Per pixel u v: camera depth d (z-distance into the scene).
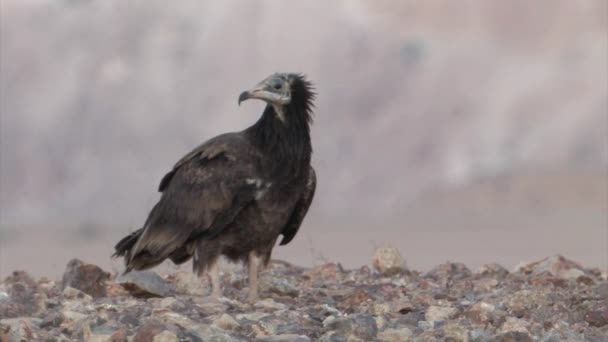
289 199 13.42
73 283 13.30
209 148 13.34
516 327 10.84
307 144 13.49
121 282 13.31
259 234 13.38
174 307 11.84
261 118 13.41
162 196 13.82
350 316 10.76
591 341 10.59
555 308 12.02
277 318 11.30
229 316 10.80
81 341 10.13
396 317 11.81
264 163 13.20
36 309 11.53
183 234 13.36
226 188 13.16
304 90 13.38
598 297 12.80
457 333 10.30
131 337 9.98
